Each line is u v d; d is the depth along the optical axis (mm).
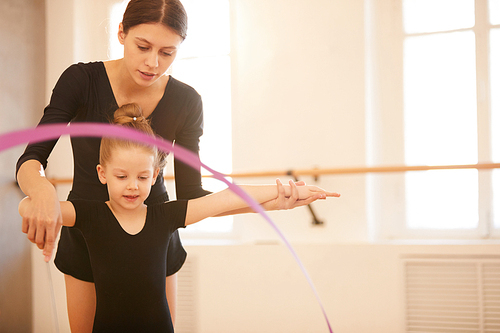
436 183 2730
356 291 2500
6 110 2719
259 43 2816
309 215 2693
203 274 2703
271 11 2801
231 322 2656
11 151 2744
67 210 977
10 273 2746
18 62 2807
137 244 1013
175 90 1236
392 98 2818
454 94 2730
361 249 2502
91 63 1186
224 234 3014
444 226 2715
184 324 2719
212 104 3064
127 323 1002
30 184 879
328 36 2701
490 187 2654
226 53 3059
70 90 1137
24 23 2863
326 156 2676
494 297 2342
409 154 2787
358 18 2664
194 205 1070
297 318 2568
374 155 2793
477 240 2627
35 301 2920
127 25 1044
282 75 2766
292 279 2582
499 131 2664
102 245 1003
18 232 2799
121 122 1028
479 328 2354
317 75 2709
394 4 2826
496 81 2680
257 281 2629
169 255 1262
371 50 2770
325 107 2689
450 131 2734
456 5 2730
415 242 2588
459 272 2389
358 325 2488
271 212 2756
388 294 2463
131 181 995
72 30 3021
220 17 3074
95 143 1191
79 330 1230
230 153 3031
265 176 2543
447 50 2742
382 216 2807
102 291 1004
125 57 1077
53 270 2924
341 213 2648
